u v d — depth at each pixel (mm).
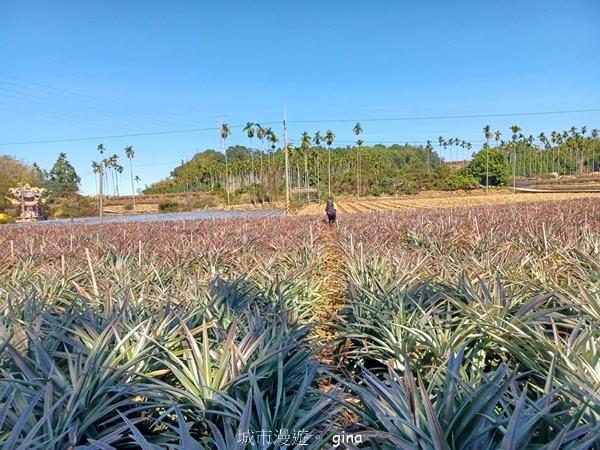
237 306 5430
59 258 10828
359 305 5102
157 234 17312
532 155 132125
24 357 3184
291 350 4172
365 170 98938
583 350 3324
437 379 3227
